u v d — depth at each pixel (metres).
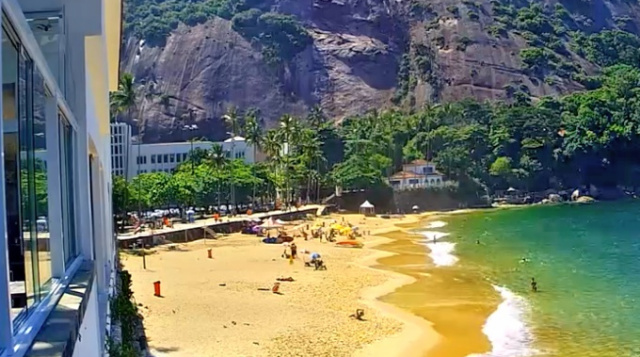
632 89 128.12
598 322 33.00
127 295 22.47
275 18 164.75
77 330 5.03
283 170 106.12
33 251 4.96
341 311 36.69
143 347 24.61
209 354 27.55
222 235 74.50
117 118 125.69
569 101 129.62
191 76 155.38
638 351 27.81
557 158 119.62
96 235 14.16
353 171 108.69
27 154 4.76
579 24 188.62
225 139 142.38
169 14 165.75
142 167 112.88
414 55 166.75
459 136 119.62
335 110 158.12
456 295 40.97
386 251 63.22
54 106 6.29
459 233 77.56
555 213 98.69
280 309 36.75
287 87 159.00
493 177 117.69
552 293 40.56
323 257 58.94
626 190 120.06
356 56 165.12
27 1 8.57
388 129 126.06
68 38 9.02
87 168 9.32
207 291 41.56
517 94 151.00
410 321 34.47
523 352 28.47
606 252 58.72
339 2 173.00
